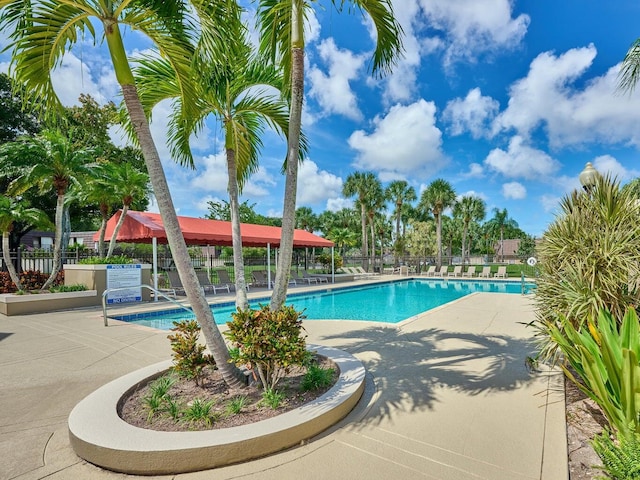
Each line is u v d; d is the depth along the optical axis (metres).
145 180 13.22
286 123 5.47
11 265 11.02
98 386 4.13
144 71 4.38
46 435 2.96
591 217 4.21
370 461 2.49
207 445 2.41
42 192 12.83
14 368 4.79
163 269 18.47
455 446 2.68
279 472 2.37
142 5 3.43
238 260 4.83
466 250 51.34
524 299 11.45
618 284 3.75
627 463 1.94
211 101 4.93
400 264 33.88
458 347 5.60
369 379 4.20
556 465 2.42
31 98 3.64
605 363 2.64
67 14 3.24
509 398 3.58
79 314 9.31
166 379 3.74
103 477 2.37
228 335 3.24
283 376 4.02
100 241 13.84
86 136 19.81
